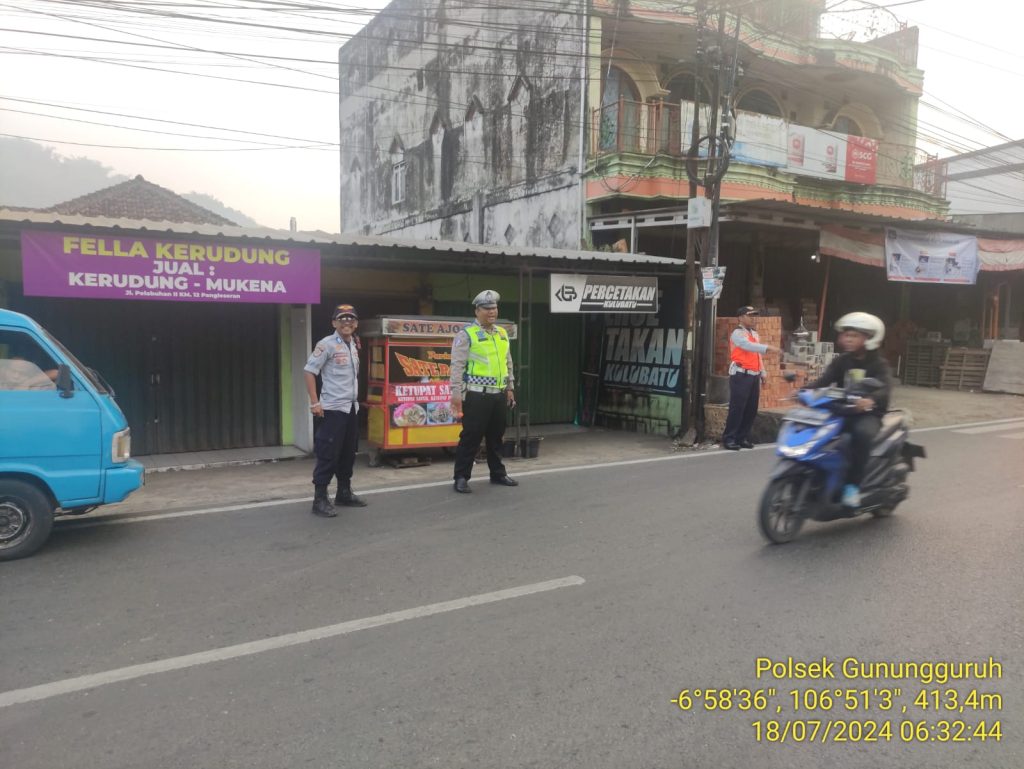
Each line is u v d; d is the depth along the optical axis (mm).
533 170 17266
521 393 12414
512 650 3672
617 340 12305
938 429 11664
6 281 8484
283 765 2732
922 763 2777
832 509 5410
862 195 18422
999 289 19922
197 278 7770
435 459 9367
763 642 3750
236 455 9391
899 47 21234
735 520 6113
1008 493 7020
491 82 18859
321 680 3381
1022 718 3076
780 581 4613
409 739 2900
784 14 18469
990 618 4043
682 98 18031
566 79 16094
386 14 11148
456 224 20781
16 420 5082
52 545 5500
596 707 3137
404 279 11367
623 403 12148
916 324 19953
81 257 7227
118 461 5438
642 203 15438
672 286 11336
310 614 4148
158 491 7504
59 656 3629
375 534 5762
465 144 20203
